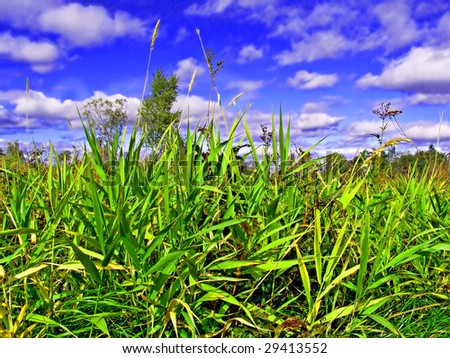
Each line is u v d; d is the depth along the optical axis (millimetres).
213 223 2537
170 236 2230
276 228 2398
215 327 2117
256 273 2232
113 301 2031
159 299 2066
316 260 2100
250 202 2568
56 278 2285
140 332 2020
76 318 2029
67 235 2227
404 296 2428
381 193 3203
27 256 2193
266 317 2057
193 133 2766
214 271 2266
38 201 2760
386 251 2373
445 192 3770
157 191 2494
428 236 2727
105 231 2156
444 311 2352
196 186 2438
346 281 2422
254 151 2740
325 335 2068
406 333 2225
